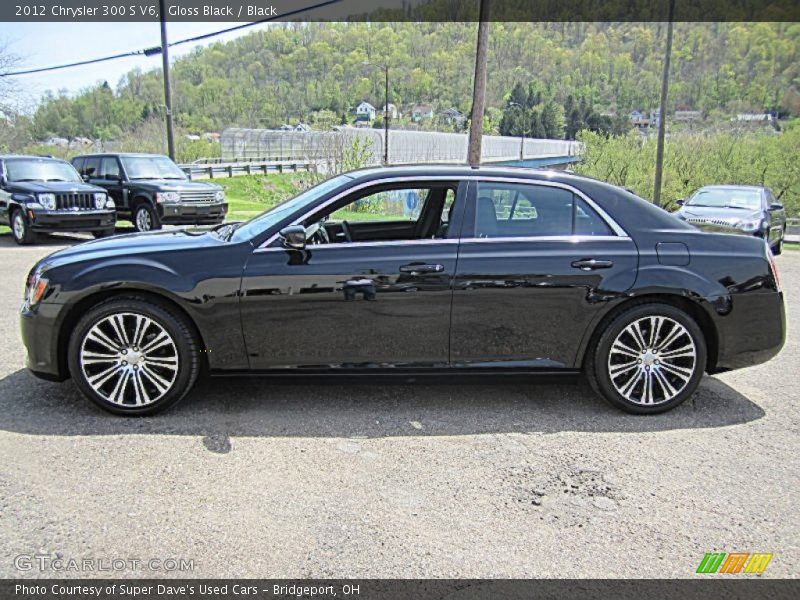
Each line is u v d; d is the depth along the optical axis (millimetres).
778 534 2809
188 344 3951
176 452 3490
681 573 2520
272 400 4324
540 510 2975
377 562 2553
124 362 3920
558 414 4195
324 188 4336
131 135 73062
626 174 47156
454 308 4012
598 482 3262
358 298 3955
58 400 4230
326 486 3152
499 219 4137
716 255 4152
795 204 43750
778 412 4289
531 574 2496
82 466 3303
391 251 4008
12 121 37656
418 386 4688
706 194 14805
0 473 3205
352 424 3945
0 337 5730
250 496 3039
